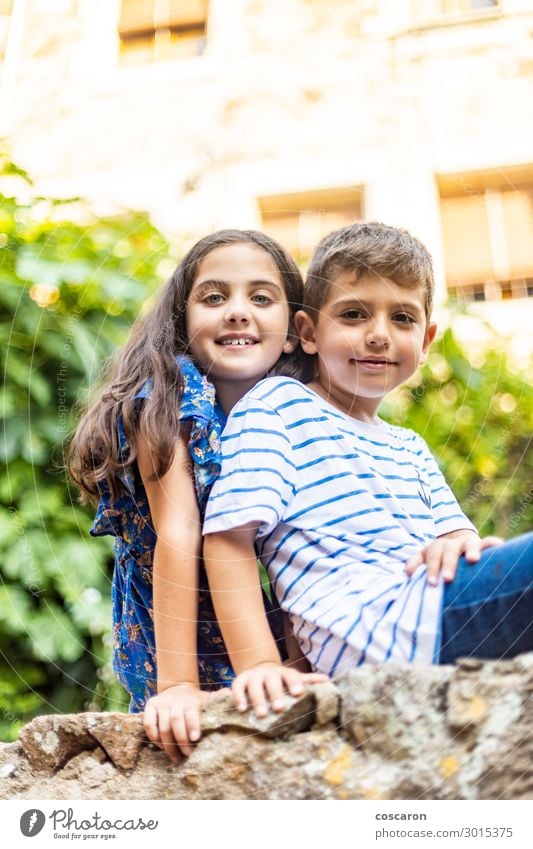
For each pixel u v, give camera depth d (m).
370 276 1.25
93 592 1.73
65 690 1.76
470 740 0.88
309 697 0.93
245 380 1.29
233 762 0.93
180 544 1.11
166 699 1.01
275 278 1.29
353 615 1.05
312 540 1.13
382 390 1.26
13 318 1.66
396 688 0.91
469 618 1.00
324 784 0.90
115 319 1.74
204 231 1.89
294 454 1.19
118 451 1.19
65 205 1.93
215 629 1.19
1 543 1.64
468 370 2.04
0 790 1.03
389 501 1.19
